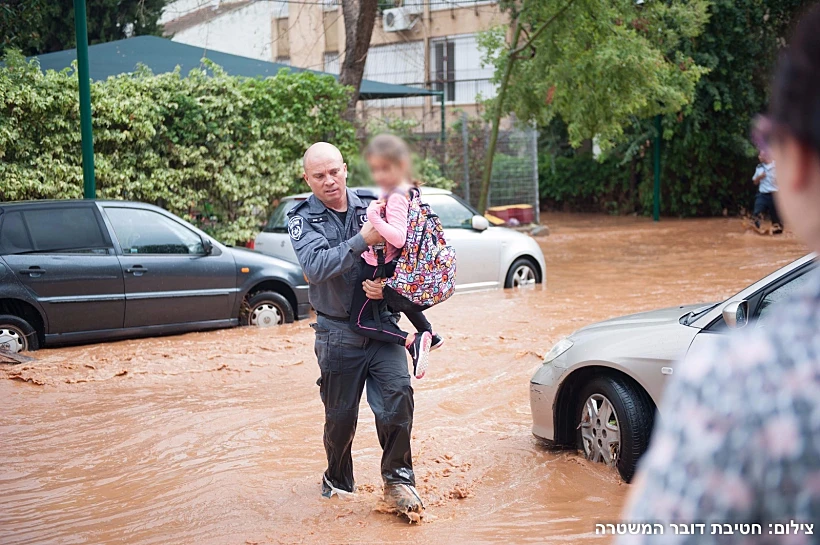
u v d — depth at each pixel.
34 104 12.90
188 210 15.01
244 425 6.71
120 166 13.97
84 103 11.87
